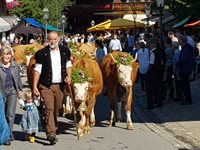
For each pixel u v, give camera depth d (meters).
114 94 13.50
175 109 16.38
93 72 11.96
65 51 11.38
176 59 17.23
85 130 12.49
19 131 12.90
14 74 11.37
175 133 12.65
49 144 11.31
